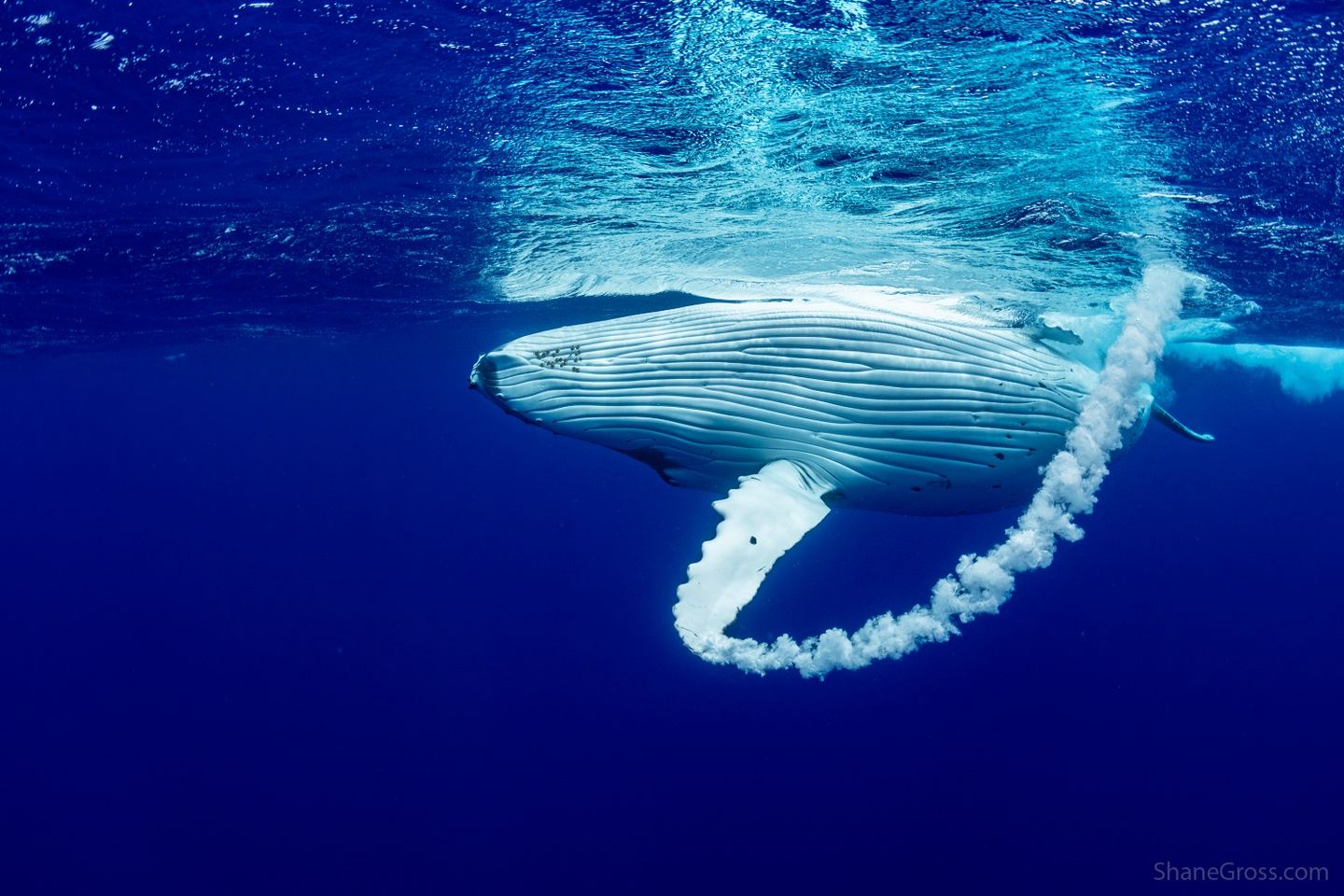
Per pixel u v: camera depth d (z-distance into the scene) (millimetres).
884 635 6406
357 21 7422
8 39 7395
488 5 7230
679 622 6195
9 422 50188
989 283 12414
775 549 6676
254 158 9625
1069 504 7574
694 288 15023
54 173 9992
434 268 15969
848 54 7172
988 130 8328
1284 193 9484
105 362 32906
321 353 33625
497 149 9359
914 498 8133
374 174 10156
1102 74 7297
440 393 50062
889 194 9945
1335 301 15586
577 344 7984
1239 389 28062
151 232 12773
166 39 7500
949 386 7719
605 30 7242
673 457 8133
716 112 8328
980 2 6680
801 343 7688
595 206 11219
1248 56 7039
